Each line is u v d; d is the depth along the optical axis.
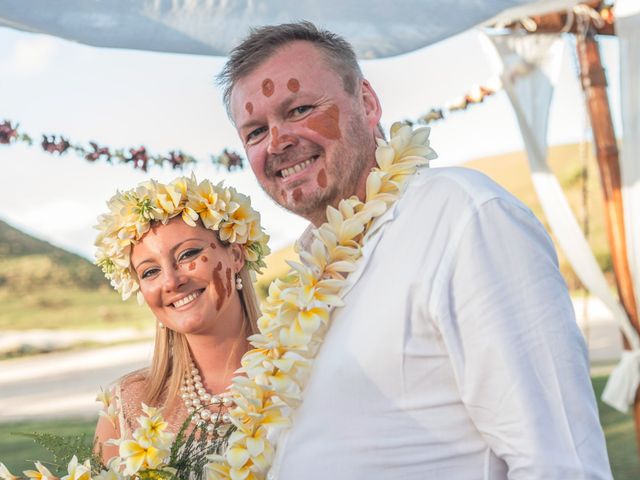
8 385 10.43
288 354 1.72
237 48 1.88
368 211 1.70
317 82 1.78
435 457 1.53
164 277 2.45
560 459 1.40
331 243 1.72
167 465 2.00
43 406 9.80
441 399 1.54
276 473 1.67
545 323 1.46
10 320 11.63
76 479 1.94
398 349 1.55
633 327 4.88
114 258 2.52
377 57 2.85
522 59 4.80
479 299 1.48
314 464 1.61
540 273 1.48
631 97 4.62
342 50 1.83
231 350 2.52
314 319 1.66
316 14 2.71
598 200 11.07
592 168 11.09
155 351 2.57
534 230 1.53
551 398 1.43
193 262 2.47
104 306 12.25
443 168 1.69
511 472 1.45
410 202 1.66
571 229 4.89
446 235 1.56
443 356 1.54
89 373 10.88
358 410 1.58
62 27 2.70
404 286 1.57
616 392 4.89
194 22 2.71
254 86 1.81
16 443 8.50
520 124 4.82
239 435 1.73
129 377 2.64
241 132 1.86
